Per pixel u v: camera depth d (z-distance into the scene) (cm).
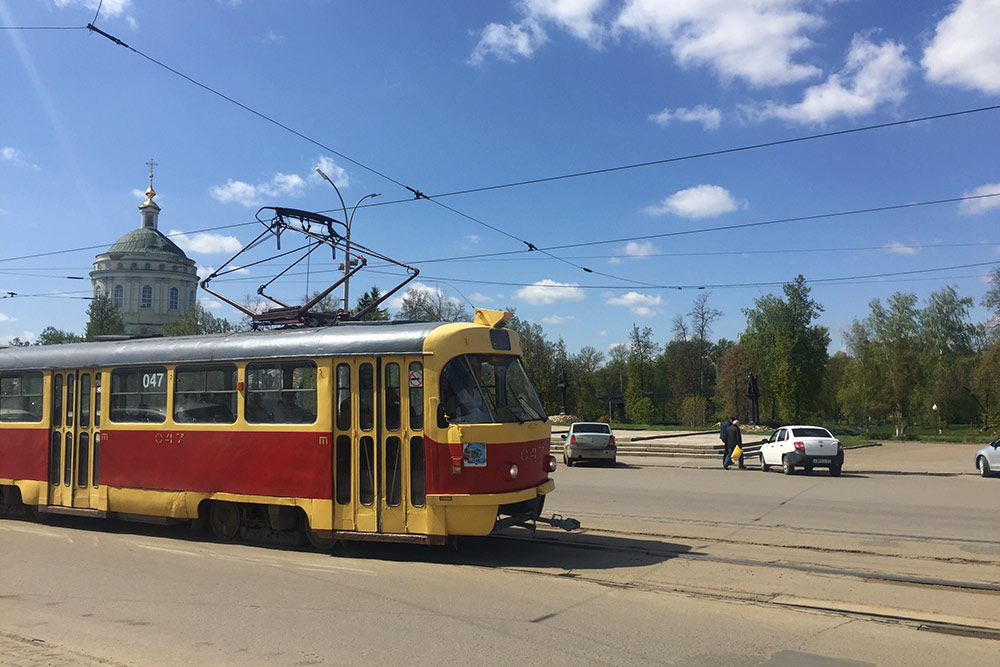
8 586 800
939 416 5684
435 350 909
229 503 1072
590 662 540
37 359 1271
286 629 628
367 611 685
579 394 7019
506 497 895
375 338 946
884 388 5797
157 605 713
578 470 2502
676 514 1340
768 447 2480
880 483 2005
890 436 5372
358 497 928
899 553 960
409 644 584
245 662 543
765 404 6956
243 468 1021
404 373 920
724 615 664
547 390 6341
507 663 539
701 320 7156
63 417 1234
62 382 1241
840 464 2291
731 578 816
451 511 878
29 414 1274
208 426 1064
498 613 674
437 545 995
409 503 898
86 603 723
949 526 1196
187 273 7931
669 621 645
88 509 1179
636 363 7312
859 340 6353
